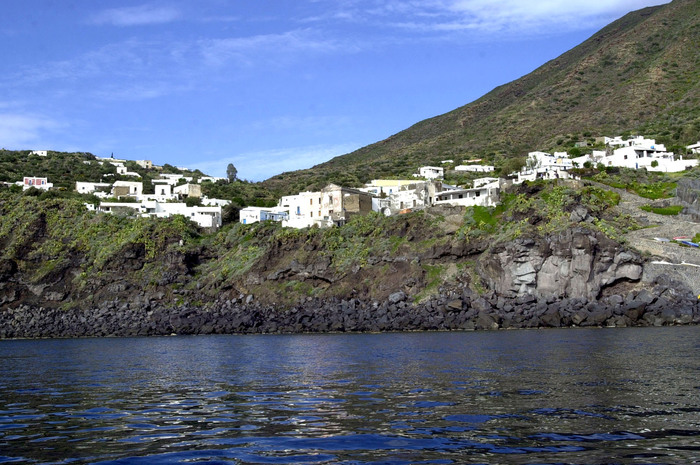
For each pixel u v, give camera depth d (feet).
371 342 271.49
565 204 400.06
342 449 75.10
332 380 142.20
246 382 143.54
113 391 133.69
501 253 381.60
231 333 389.80
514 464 67.51
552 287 366.02
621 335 261.03
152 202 574.56
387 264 423.64
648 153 548.72
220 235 520.83
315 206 524.93
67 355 248.52
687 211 412.77
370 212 484.33
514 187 447.42
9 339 401.49
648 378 130.31
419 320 361.51
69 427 93.25
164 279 469.16
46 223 517.14
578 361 166.09
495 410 97.81
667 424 85.97
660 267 355.97
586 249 362.94
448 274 402.31
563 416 92.27
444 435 81.30
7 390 139.44
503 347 219.00
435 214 444.55
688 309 328.70
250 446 77.82
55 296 469.98
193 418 98.12
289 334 364.99
